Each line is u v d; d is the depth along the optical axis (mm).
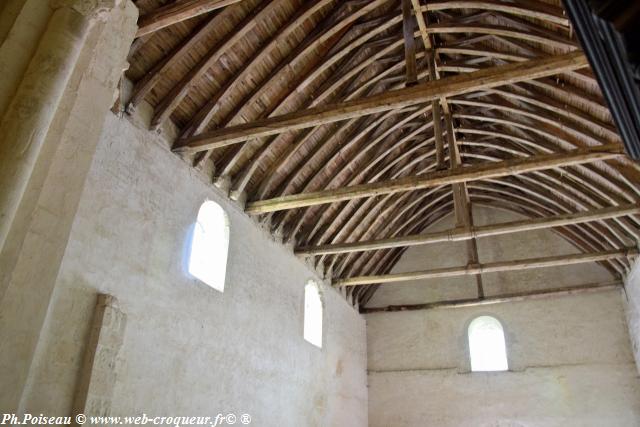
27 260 2477
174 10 7074
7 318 2330
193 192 9789
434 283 18250
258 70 10273
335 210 14289
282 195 12219
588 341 15883
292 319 12719
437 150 11586
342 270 16250
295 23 9633
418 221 18828
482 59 12570
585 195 14219
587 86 10727
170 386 8141
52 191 2686
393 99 8297
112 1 2990
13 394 2303
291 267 13203
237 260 10781
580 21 1541
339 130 12500
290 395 11945
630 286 15039
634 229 13328
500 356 16859
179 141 9438
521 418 15609
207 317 9406
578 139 12312
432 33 12125
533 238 17812
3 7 2727
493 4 10164
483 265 14445
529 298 16562
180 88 8992
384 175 15773
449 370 16906
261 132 8977
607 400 15016
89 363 6656
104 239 7438
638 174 11672
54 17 2783
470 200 18875
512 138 14312
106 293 7230
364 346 17906
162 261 8555
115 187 7859
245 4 9047
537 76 7727
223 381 9516
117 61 3422
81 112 2994
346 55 11781
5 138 2383
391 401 17016
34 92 2525
